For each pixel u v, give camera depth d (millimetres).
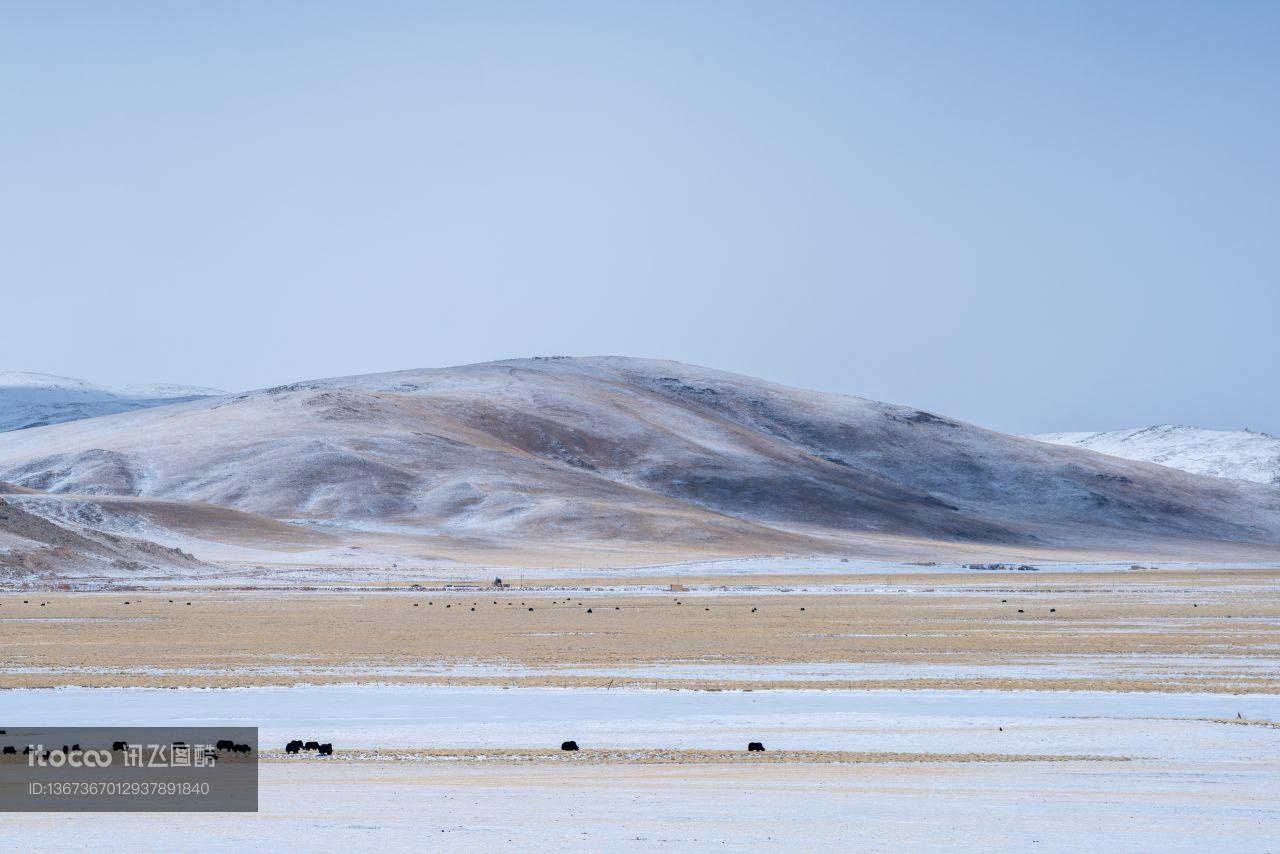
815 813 42406
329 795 46500
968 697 77250
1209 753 57688
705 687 82438
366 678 87750
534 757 56656
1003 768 53469
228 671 92625
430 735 62781
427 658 102250
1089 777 51062
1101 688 82188
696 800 45062
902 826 40156
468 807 43625
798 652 107375
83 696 78062
